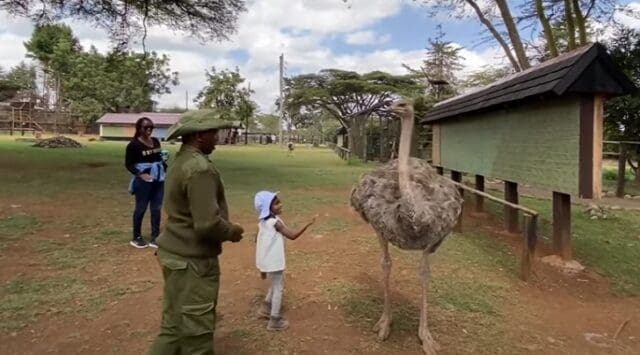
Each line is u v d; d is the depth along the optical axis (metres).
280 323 4.11
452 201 3.86
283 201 10.74
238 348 3.78
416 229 3.60
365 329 4.18
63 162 18.23
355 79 34.59
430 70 32.34
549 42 12.01
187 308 3.13
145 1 15.88
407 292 5.05
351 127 29.12
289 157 28.50
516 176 7.25
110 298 4.72
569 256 6.45
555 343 4.13
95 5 15.89
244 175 16.14
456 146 10.17
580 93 5.52
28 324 4.12
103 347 3.76
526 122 6.90
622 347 4.15
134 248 6.48
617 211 11.04
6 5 15.27
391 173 4.12
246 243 6.90
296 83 37.09
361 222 8.47
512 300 5.07
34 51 63.94
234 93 56.59
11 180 12.59
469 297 5.01
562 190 5.99
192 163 3.10
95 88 59.12
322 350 3.80
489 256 6.59
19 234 7.00
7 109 52.06
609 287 5.74
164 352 3.20
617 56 14.42
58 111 57.75
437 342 3.97
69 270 5.54
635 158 16.33
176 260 3.13
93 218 8.27
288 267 5.79
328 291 5.00
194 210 3.05
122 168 16.72
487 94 8.12
